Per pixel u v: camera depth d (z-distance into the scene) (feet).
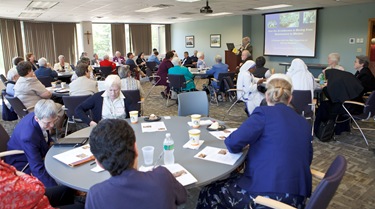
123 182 3.48
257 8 30.35
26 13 30.45
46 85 18.49
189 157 6.21
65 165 5.92
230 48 33.17
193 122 8.25
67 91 15.42
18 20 36.60
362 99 13.41
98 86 14.51
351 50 27.96
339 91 12.76
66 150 6.75
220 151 6.48
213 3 25.62
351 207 8.24
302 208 5.43
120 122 3.77
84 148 6.75
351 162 11.34
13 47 35.73
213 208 6.03
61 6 25.54
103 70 27.53
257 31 36.81
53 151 6.72
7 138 8.19
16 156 7.23
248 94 14.84
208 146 6.82
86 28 41.93
